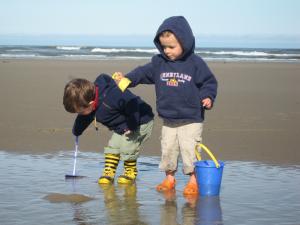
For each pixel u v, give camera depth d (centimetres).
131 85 504
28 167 550
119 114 508
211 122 754
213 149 620
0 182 497
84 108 500
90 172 536
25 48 4772
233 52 4347
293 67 1903
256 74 1560
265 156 591
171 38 484
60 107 862
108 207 436
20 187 483
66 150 619
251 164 562
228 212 427
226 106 885
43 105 883
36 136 678
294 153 604
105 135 686
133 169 514
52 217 415
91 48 5156
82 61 2275
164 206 439
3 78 1326
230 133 693
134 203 446
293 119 780
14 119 770
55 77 1373
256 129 716
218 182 465
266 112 830
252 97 1009
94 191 475
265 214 423
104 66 1878
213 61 2484
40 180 505
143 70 504
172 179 491
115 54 3519
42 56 3000
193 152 488
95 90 501
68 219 412
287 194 468
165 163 492
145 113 519
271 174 527
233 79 1389
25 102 916
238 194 468
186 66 490
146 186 493
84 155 600
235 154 600
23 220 410
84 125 525
